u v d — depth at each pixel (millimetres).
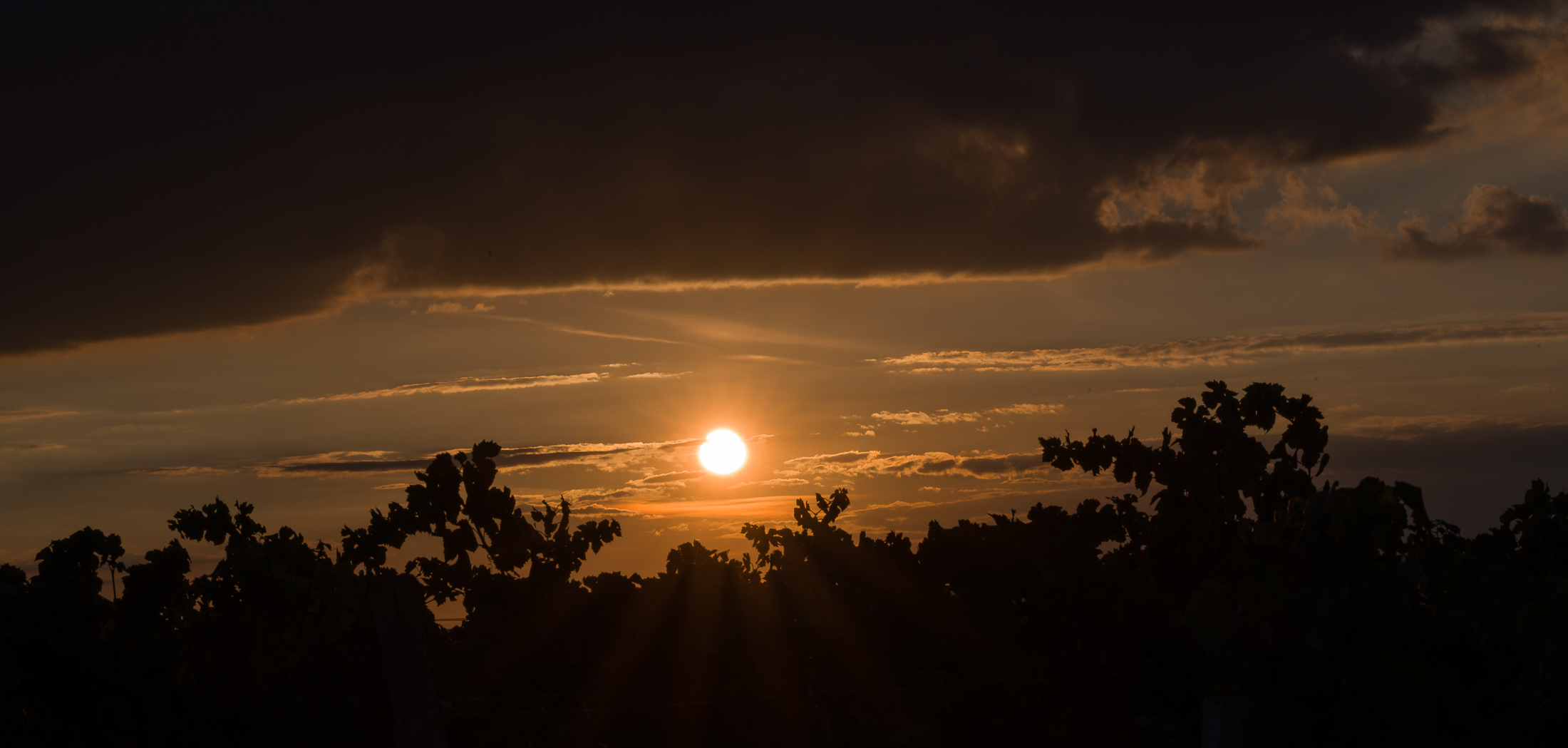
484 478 11594
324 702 9930
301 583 10070
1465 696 8023
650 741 11172
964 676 11875
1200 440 13062
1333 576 7746
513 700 10898
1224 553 12867
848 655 11875
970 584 12359
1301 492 12766
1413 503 8602
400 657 7383
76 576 9938
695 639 11352
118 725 9734
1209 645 8055
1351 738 7512
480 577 11430
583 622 11414
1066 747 11672
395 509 11555
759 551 12977
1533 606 7781
